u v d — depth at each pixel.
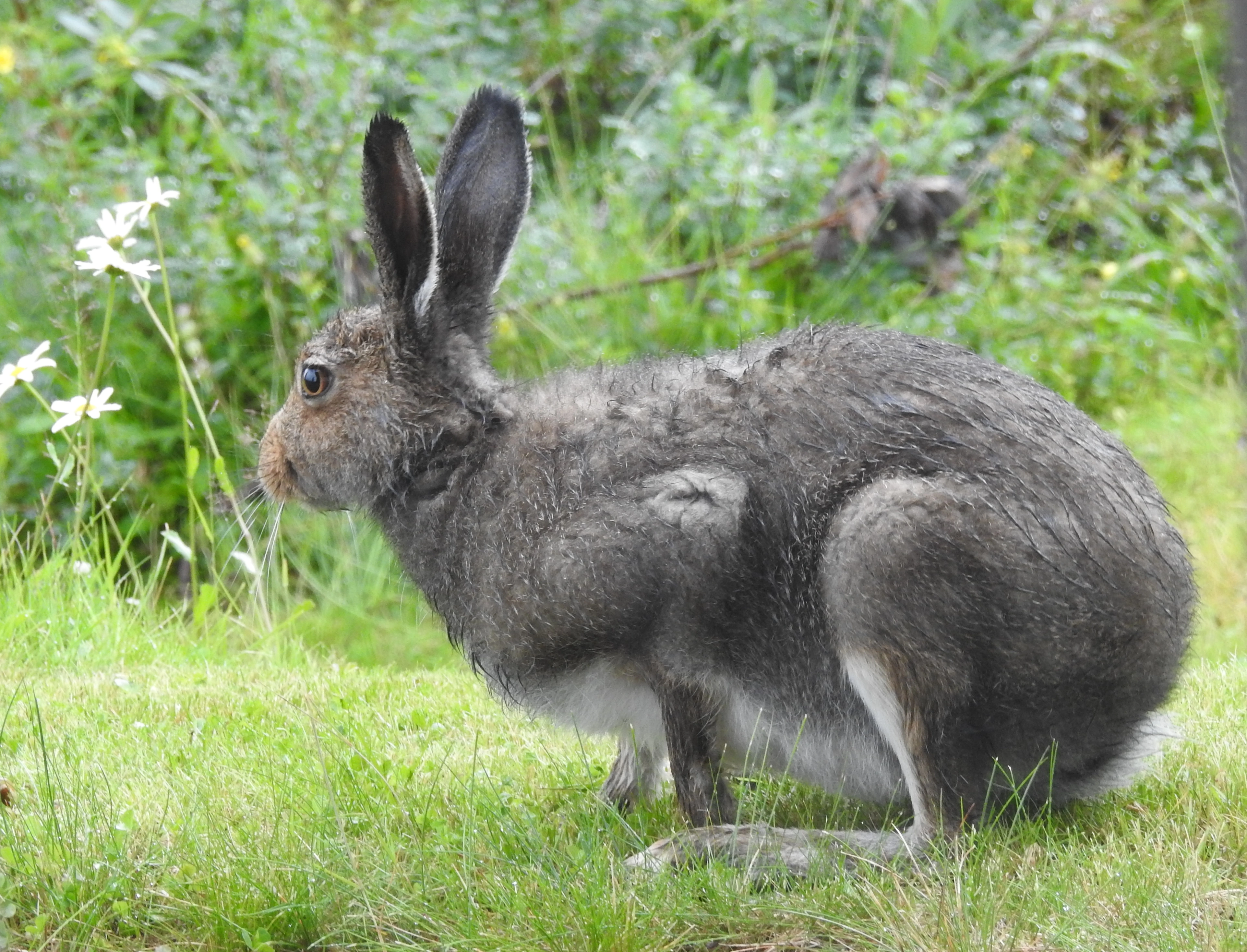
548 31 19.95
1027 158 19.78
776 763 8.71
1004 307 17.77
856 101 20.52
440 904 7.63
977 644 7.86
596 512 8.21
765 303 16.94
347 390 9.02
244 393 16.23
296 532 15.65
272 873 7.79
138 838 8.39
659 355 10.18
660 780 9.41
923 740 7.96
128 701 11.31
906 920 7.18
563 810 9.16
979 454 8.04
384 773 9.44
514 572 8.40
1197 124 20.56
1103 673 8.02
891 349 8.68
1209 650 13.00
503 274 9.14
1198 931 7.06
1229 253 18.39
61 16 17.00
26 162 16.34
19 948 7.39
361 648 14.27
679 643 8.22
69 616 13.16
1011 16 21.50
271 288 16.12
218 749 10.09
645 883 7.71
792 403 8.36
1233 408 16.94
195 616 13.76
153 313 13.70
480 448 8.82
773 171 17.84
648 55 20.12
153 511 15.55
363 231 16.02
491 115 9.05
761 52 20.17
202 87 17.44
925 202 17.66
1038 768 8.23
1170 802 8.84
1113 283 18.41
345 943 7.47
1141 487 8.40
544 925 7.24
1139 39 21.05
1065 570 7.84
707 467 8.23
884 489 7.95
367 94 17.30
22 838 8.25
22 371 12.02
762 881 8.01
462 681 12.18
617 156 18.91
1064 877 7.58
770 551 8.17
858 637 7.95
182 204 16.14
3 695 11.47
